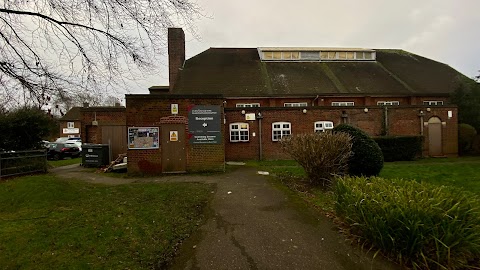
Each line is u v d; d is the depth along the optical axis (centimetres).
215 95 1139
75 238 461
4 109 832
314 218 551
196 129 1135
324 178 833
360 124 1716
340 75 2427
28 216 584
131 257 403
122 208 621
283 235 475
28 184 803
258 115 1642
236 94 2066
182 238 470
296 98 2134
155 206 634
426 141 1745
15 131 1228
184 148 1130
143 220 546
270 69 2450
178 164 1126
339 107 1700
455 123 1770
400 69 2606
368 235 414
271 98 2106
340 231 480
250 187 827
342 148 827
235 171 1163
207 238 467
